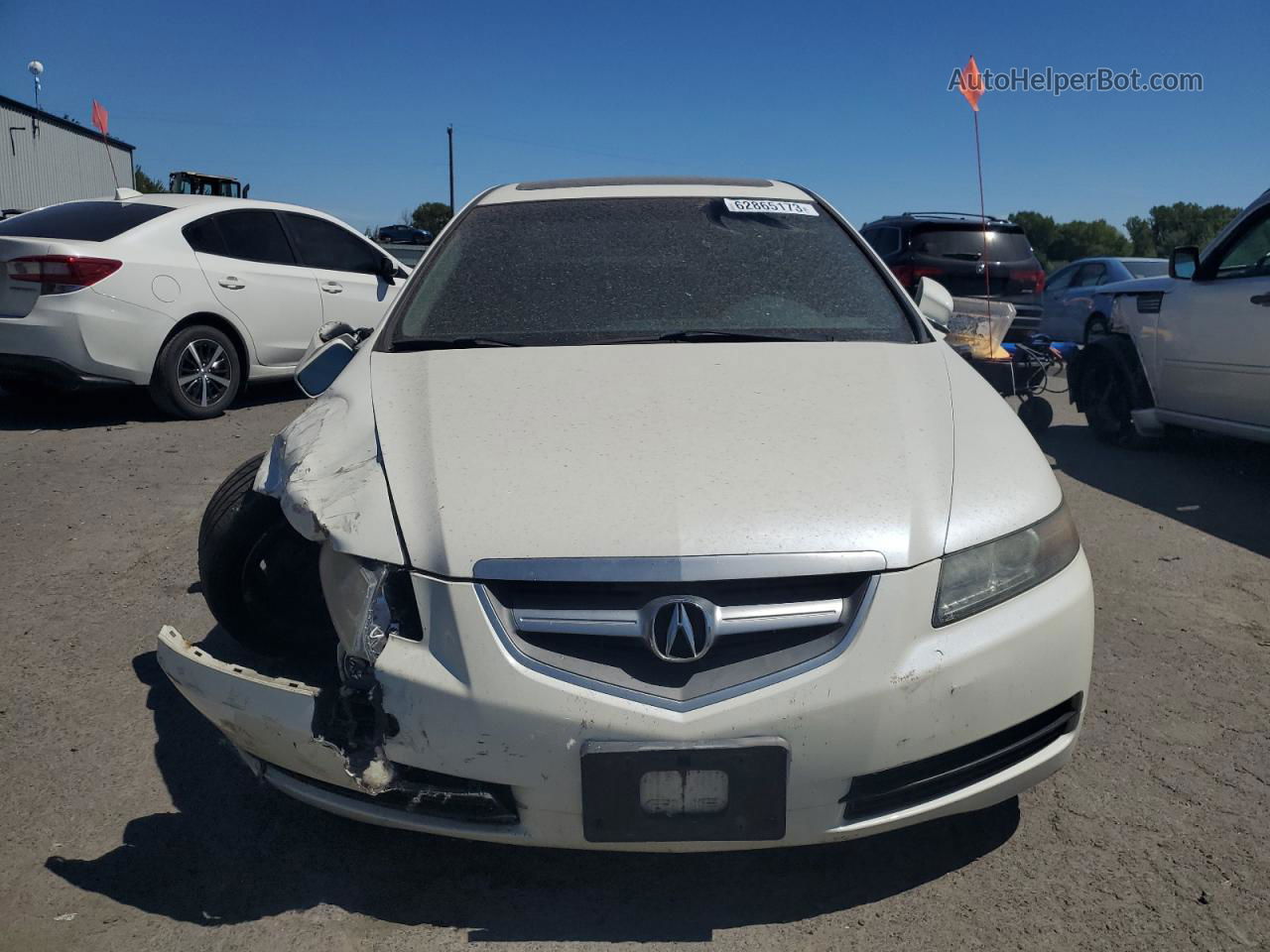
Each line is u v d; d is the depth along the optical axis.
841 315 3.03
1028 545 2.18
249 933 2.10
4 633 3.54
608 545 1.98
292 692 2.07
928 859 2.32
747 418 2.36
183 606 3.78
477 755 1.94
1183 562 4.28
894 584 1.99
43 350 6.61
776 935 2.08
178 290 7.07
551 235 3.37
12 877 2.27
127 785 2.63
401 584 2.04
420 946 2.06
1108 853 2.33
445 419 2.39
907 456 2.25
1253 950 2.02
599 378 2.56
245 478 3.00
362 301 8.46
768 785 1.91
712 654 1.95
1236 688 3.12
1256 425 5.38
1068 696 2.17
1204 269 5.75
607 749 1.89
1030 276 10.43
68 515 4.91
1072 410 8.31
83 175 34.94
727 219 3.46
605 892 2.22
